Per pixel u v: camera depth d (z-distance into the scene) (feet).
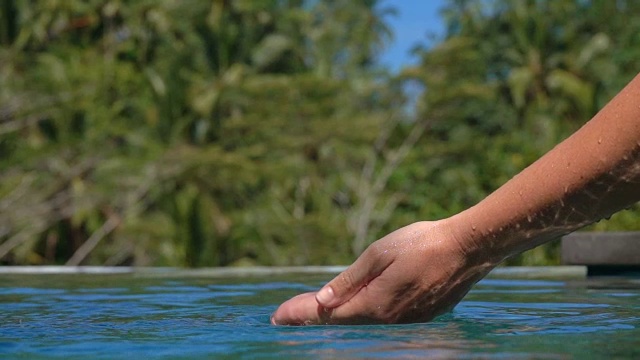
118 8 73.72
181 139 69.15
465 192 54.75
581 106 75.92
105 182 62.90
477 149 72.28
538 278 11.80
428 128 79.20
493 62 83.61
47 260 66.08
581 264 12.44
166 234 62.95
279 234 66.03
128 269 15.38
